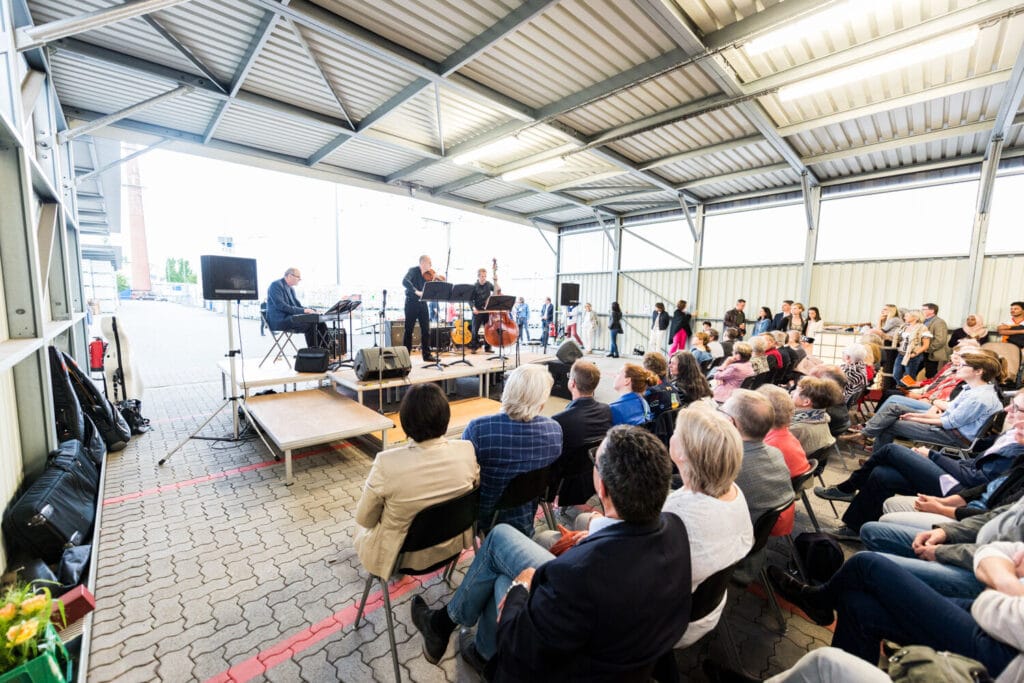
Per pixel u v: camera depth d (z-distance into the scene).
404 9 3.48
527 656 0.95
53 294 2.96
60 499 2.05
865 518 2.50
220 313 19.95
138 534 2.44
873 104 4.71
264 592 2.01
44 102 3.23
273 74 4.48
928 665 0.84
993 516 1.60
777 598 2.06
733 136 5.84
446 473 1.55
